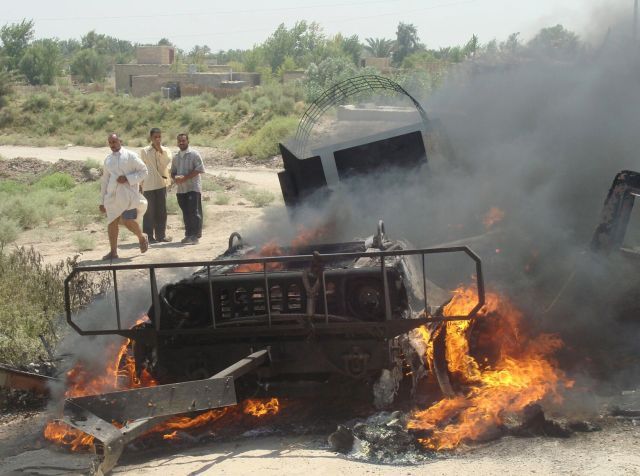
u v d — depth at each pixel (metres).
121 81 89.88
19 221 17.05
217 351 5.84
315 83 53.00
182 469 5.03
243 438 5.65
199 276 6.00
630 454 4.81
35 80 91.12
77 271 5.87
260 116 45.00
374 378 5.85
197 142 41.88
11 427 6.13
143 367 6.06
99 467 4.73
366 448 5.24
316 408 6.14
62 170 28.72
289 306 5.83
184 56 140.62
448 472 4.70
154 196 14.21
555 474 4.57
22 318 8.29
